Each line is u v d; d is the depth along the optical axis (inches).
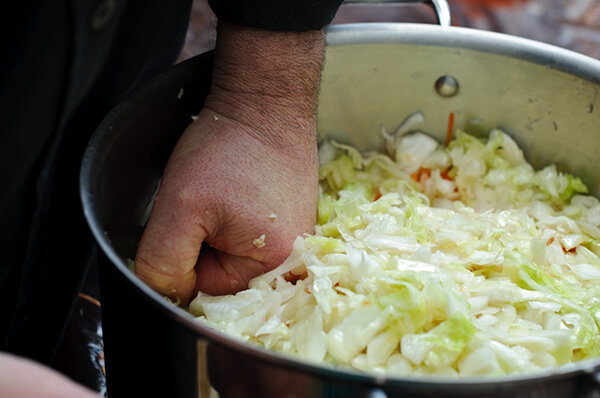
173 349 28.3
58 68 28.1
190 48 53.1
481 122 37.9
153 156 34.3
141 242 32.0
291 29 32.4
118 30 32.5
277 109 33.1
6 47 27.6
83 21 27.6
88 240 34.7
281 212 32.9
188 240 31.9
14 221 30.2
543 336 31.3
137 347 29.5
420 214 35.4
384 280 31.0
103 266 29.5
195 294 33.2
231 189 32.3
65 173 33.4
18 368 25.7
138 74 34.5
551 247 34.7
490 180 37.4
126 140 32.7
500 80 36.7
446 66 36.8
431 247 34.1
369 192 37.4
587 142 36.4
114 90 33.9
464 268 33.1
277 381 27.1
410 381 26.2
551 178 36.9
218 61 33.4
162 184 32.5
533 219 36.2
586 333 31.6
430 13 61.4
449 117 37.9
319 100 37.2
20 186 29.7
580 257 35.1
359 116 37.9
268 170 32.9
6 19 27.4
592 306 32.6
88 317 37.7
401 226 34.4
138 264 31.9
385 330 30.6
